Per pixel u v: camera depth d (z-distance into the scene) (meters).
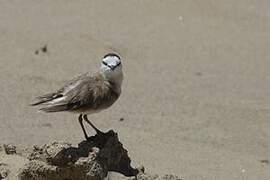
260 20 21.55
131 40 19.47
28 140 13.12
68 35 19.31
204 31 20.56
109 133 9.87
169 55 18.89
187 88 16.97
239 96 16.73
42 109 9.23
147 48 19.16
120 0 22.12
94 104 9.31
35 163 9.52
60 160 9.44
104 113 15.09
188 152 13.46
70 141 13.16
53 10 20.92
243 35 20.55
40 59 17.77
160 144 13.73
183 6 21.97
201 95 16.64
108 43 19.11
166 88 16.84
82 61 17.88
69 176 9.46
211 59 18.88
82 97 9.23
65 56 18.08
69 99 9.23
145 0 22.20
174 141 14.00
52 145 9.63
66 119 14.41
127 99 15.98
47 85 16.19
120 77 9.52
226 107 16.06
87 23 20.23
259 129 15.08
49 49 18.41
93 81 9.38
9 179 9.79
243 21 21.42
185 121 15.14
